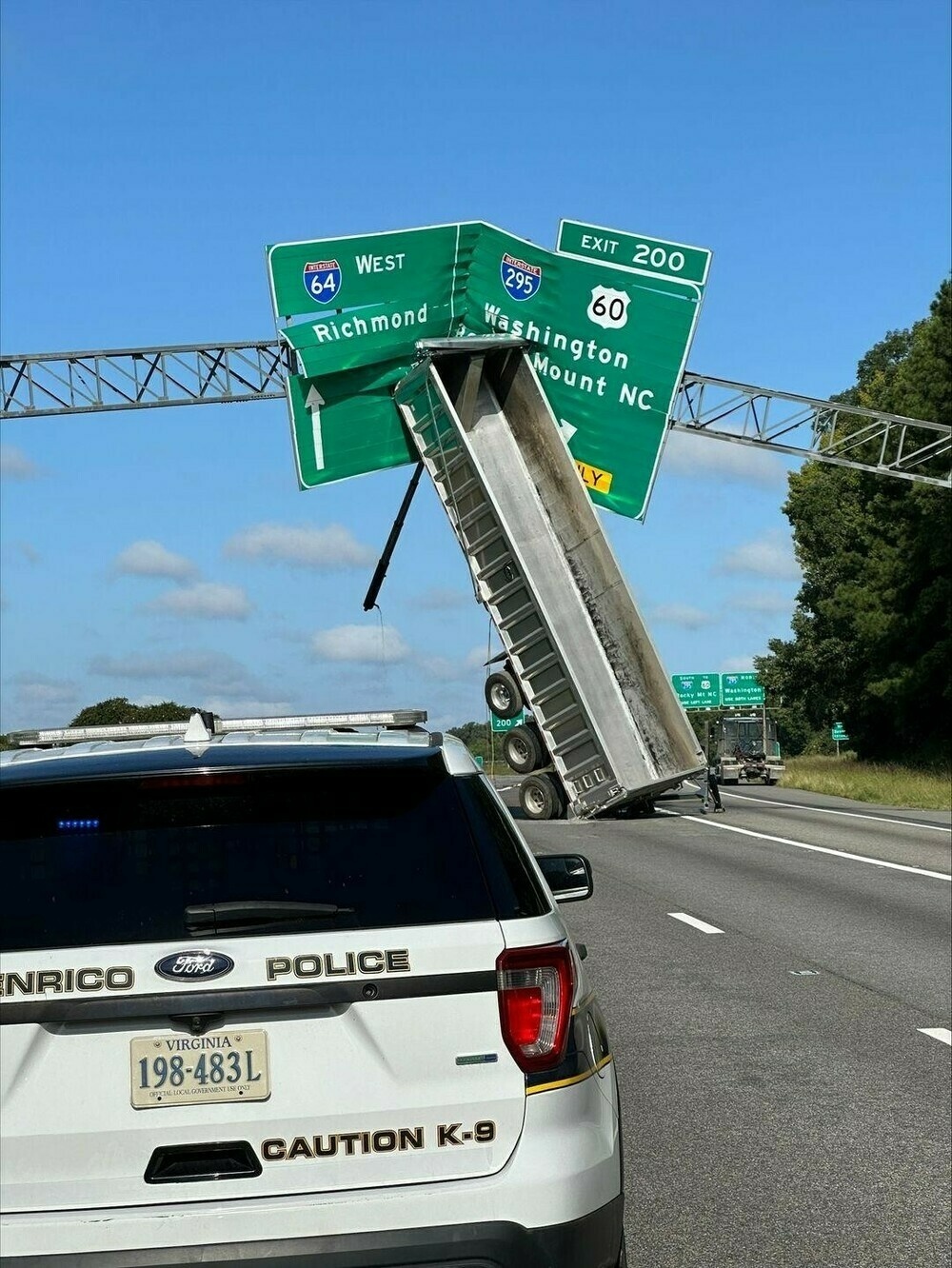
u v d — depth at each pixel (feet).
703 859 77.00
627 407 110.11
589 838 93.91
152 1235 12.10
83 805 13.28
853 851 80.69
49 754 14.32
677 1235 19.45
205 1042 12.39
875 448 217.36
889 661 222.07
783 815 121.90
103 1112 12.25
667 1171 22.22
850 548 276.41
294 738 14.57
